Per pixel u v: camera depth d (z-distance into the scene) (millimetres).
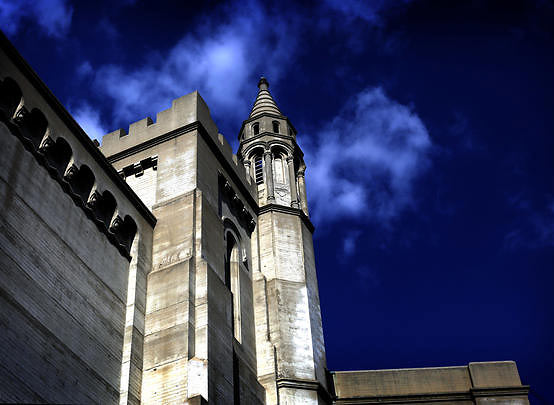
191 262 33594
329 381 42094
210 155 40594
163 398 29562
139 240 34188
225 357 31859
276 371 38312
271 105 53781
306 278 43656
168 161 39062
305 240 46125
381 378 45062
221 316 32938
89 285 29781
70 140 31203
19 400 23781
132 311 31734
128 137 41406
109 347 29734
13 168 27391
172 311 32000
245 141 50406
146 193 38344
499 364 46062
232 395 31234
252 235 44125
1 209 26047
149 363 30828
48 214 28594
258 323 40125
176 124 40562
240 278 40188
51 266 27750
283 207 46250
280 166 49688
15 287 25406
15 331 24641
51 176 29594
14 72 28891
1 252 25328
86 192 32000
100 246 31547
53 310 27000
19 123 28406
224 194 41781
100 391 28141
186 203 36281
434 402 44594
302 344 40375
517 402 44438
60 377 26125
